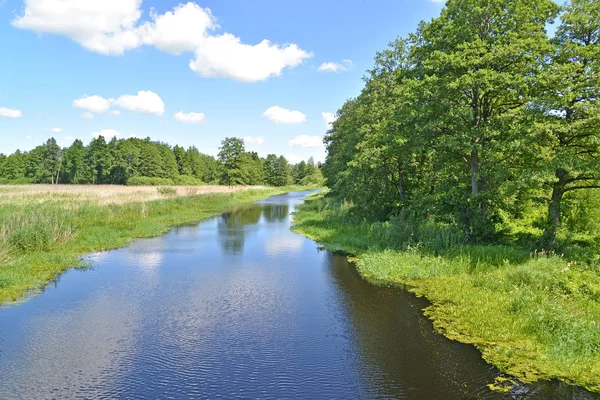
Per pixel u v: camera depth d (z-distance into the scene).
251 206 44.62
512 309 8.94
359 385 6.33
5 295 10.65
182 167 110.88
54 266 13.46
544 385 6.23
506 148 13.77
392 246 16.06
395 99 22.03
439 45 16.16
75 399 5.86
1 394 5.95
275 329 8.65
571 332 7.46
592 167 12.19
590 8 13.41
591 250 12.91
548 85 13.24
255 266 14.62
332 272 13.71
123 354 7.38
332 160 40.31
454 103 15.19
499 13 14.35
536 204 17.66
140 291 11.39
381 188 22.03
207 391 6.14
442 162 17.48
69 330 8.48
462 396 5.98
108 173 90.44
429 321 9.09
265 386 6.30
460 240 14.87
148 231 21.94
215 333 8.41
